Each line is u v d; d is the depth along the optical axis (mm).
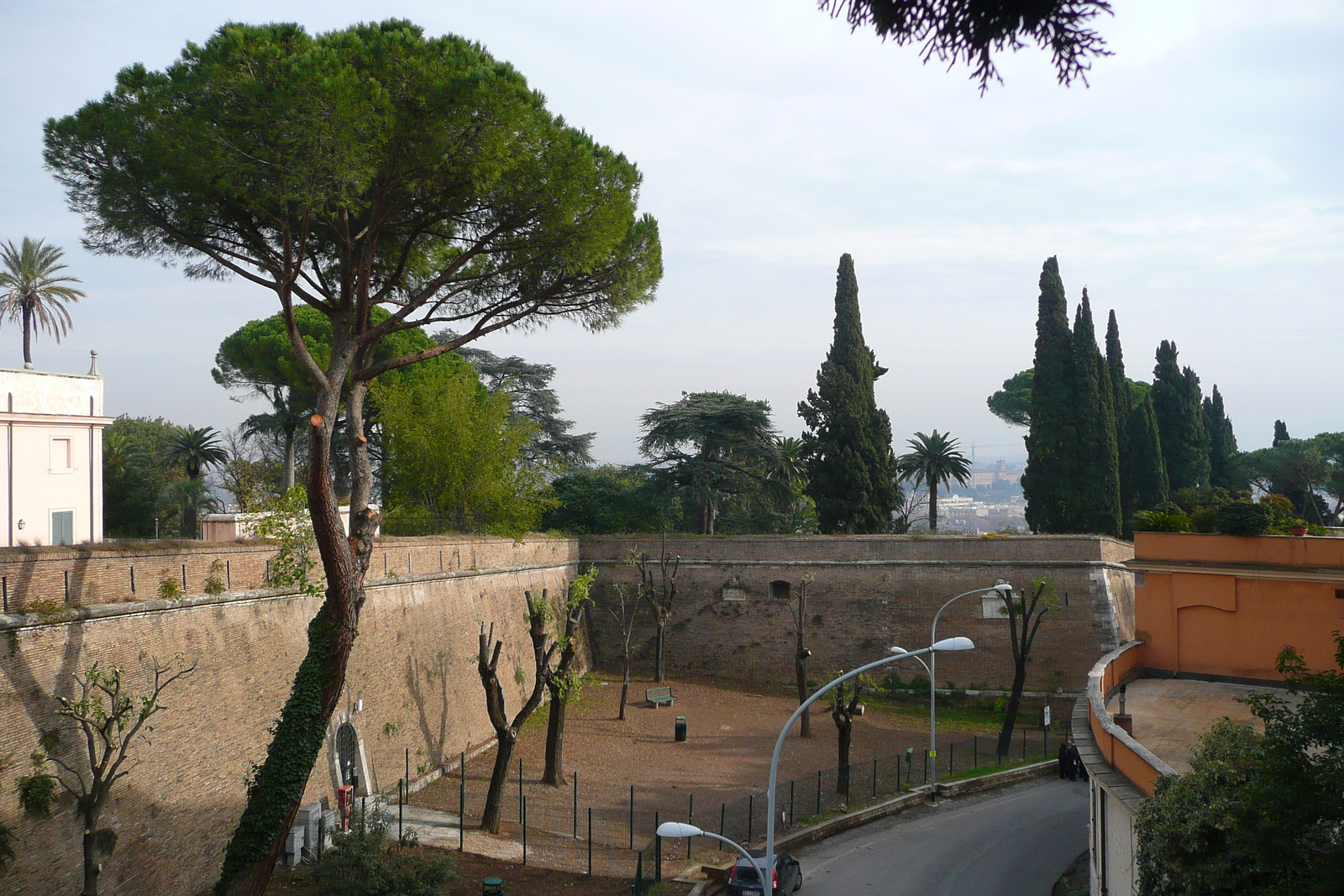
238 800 21969
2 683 16609
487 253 21875
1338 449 76750
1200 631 26125
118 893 18109
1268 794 10930
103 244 20141
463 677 35500
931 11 7785
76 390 33969
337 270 22859
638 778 32781
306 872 21484
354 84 17438
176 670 20781
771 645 48406
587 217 21219
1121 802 16406
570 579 49562
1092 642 44312
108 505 55750
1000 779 35656
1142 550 27203
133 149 18281
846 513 57188
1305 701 11680
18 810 16391
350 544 20156
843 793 32156
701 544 50031
